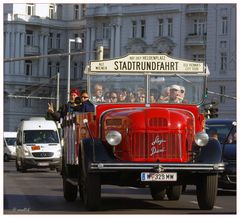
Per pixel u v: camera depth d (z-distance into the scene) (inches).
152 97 744.3
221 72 3700.8
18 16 4530.0
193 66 749.9
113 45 4220.0
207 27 3784.5
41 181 1333.7
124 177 691.4
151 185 692.1
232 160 950.4
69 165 818.8
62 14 4744.1
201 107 739.4
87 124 721.0
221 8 3720.5
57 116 916.6
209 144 700.7
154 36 4045.3
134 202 823.1
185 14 3905.0
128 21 4168.3
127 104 741.3
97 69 746.2
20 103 4503.0
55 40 4731.8
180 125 695.1
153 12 4040.4
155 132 691.4
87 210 700.0
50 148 1812.3
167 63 748.6
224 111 3673.7
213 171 681.6
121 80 746.8
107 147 700.0
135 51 4128.9
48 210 727.7
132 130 691.4
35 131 1850.4
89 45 4394.7
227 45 3700.8
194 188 1101.7
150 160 690.2
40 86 4589.1
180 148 692.7
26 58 1888.5
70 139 803.4
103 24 4330.7
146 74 747.4
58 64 4749.0
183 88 746.8
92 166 677.9
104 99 740.7
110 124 706.8
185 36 3912.4
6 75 4471.0
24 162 1806.1
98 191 689.6
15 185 1190.9
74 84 4694.9
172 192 842.8
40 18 4626.0
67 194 829.8
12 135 2694.4
